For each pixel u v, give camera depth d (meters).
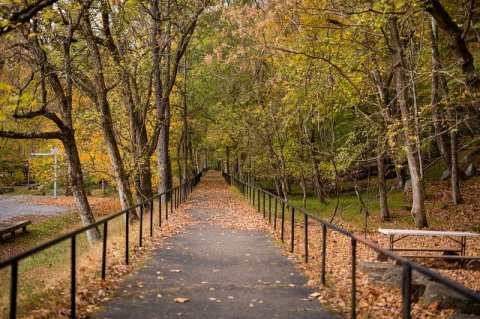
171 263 9.87
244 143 32.03
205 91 38.12
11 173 53.59
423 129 16.30
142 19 21.48
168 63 25.22
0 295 10.43
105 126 19.83
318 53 17.55
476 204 22.95
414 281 7.58
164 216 19.19
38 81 13.61
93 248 12.91
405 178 31.33
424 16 16.31
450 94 16.06
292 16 15.81
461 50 10.14
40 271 13.67
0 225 23.86
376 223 21.08
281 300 6.97
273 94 23.44
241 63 21.64
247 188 30.08
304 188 26.34
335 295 7.26
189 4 22.19
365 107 27.27
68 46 16.20
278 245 12.44
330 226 7.33
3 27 7.96
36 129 18.97
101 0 18.03
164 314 6.16
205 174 79.19
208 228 16.03
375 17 12.45
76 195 17.36
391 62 18.97
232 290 7.59
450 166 28.03
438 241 15.80
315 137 31.30
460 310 6.79
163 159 28.67
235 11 17.03
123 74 19.44
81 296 6.88
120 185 20.36
